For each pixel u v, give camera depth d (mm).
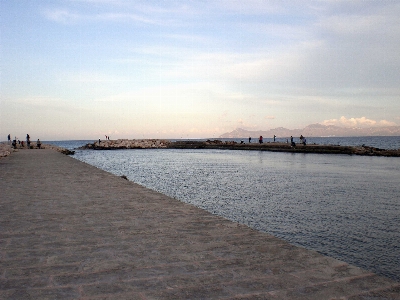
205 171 31203
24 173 15406
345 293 3193
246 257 4246
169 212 7016
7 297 3125
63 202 8164
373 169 30766
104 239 5055
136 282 3469
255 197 16750
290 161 41750
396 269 7590
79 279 3553
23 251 4496
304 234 10234
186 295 3158
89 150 93375
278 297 3107
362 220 11875
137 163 43531
